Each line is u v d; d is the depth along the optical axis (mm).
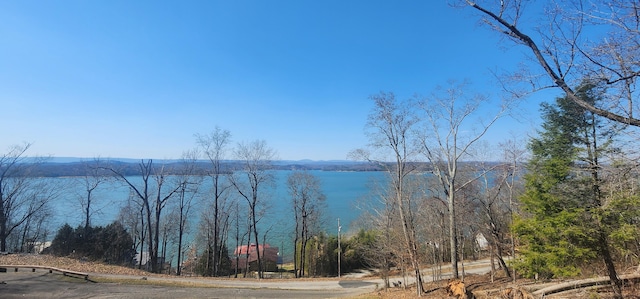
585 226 13430
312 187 44406
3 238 33406
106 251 37469
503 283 21094
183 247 48156
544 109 16688
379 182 31641
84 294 18062
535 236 15531
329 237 46969
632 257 15117
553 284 15500
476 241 32188
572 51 8188
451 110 23000
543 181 15492
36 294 17469
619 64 7305
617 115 7590
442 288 20344
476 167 24828
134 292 19391
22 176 36125
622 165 8789
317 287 25984
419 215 27344
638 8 6754
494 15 8461
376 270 38500
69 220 51531
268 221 69000
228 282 25859
